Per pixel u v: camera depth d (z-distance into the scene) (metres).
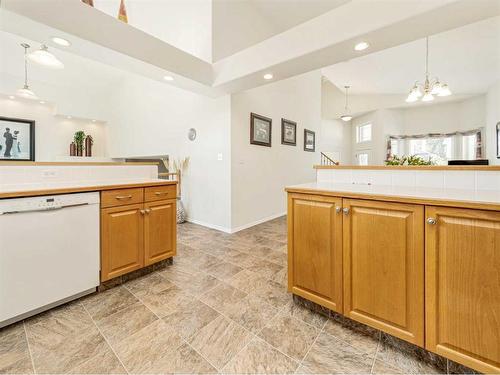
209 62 2.97
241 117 3.72
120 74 5.12
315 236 1.51
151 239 2.17
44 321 1.50
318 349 1.30
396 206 1.21
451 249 1.06
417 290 1.16
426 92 4.42
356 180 1.92
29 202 1.47
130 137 5.41
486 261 0.99
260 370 1.17
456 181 1.51
